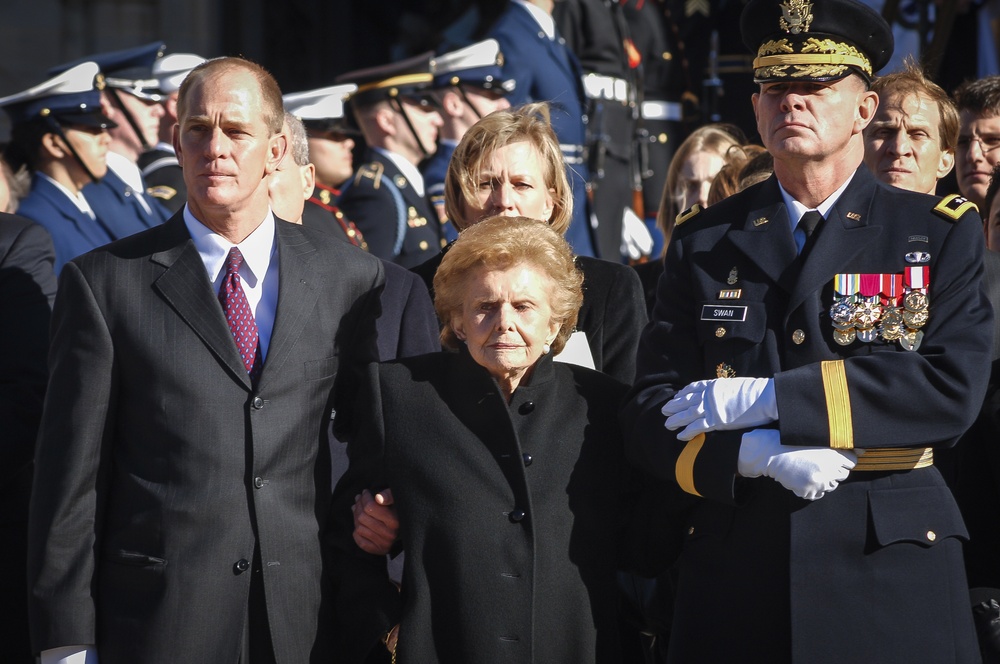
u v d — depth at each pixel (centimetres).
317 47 3831
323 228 2108
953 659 1130
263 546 1194
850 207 1207
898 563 1135
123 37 3225
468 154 1459
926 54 2416
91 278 1227
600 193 2762
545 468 1212
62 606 1170
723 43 3089
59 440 1192
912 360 1120
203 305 1220
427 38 3550
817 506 1149
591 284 1434
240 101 1224
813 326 1165
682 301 1240
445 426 1218
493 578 1171
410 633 1168
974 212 1187
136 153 2330
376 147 2525
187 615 1165
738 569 1173
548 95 2683
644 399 1204
